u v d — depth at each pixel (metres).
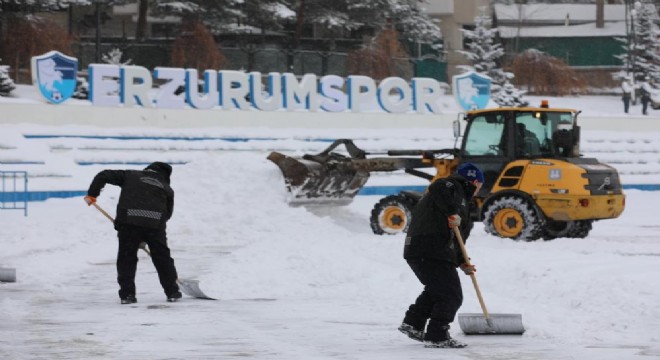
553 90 141.62
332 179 54.19
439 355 20.73
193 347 21.80
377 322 25.44
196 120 94.62
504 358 20.34
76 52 117.38
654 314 24.50
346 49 136.50
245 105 97.94
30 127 86.50
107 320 25.86
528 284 29.77
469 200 22.14
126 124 91.56
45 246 45.12
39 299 30.11
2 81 101.88
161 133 91.44
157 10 122.50
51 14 129.00
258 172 54.62
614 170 49.78
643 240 51.62
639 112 134.88
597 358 20.30
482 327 23.28
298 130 98.56
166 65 122.50
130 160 86.69
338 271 33.31
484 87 108.25
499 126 50.41
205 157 56.38
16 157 81.00
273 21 129.00
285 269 33.75
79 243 46.91
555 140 49.91
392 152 53.66
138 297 30.80
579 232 51.03
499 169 49.72
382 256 38.41
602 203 48.16
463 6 150.50
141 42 122.50
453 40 151.12
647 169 104.69
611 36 159.75
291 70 128.12
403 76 133.25
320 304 28.92
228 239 50.53
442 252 21.50
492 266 33.25
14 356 20.66
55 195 77.75
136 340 22.72
